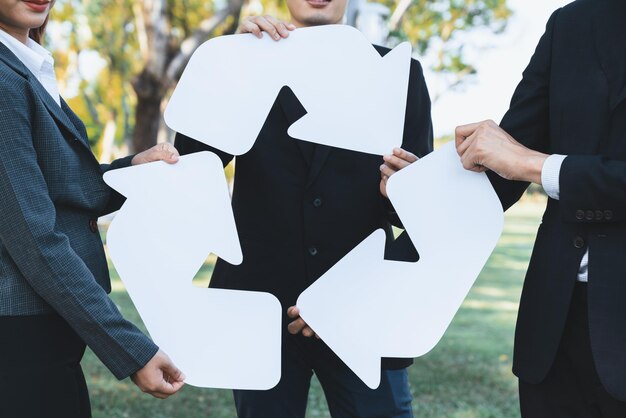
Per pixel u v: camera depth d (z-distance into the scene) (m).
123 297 7.43
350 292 2.04
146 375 1.84
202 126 2.08
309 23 2.30
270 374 1.99
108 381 4.77
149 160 2.01
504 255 12.16
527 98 2.01
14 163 1.72
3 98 1.73
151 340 1.87
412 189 2.02
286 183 2.32
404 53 2.14
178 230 1.95
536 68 2.03
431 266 2.02
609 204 1.80
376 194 2.34
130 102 24.70
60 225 1.85
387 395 2.37
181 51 13.45
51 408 1.80
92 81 22.34
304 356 2.38
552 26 2.01
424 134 2.36
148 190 1.95
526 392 2.00
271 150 2.33
